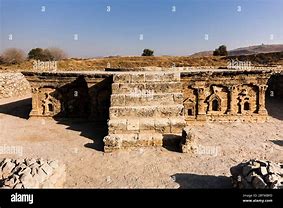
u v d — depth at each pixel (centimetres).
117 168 901
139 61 4172
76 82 1518
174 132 1153
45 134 1277
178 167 904
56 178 739
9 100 2352
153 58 4431
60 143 1147
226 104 1513
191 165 920
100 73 1450
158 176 840
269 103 2108
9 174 714
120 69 1755
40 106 1562
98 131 1316
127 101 1271
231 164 926
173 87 1332
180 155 1009
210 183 786
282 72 2298
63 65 3759
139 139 1083
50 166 752
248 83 1489
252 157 991
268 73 1472
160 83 1338
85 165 925
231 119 1508
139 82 1377
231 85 1488
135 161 955
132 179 820
